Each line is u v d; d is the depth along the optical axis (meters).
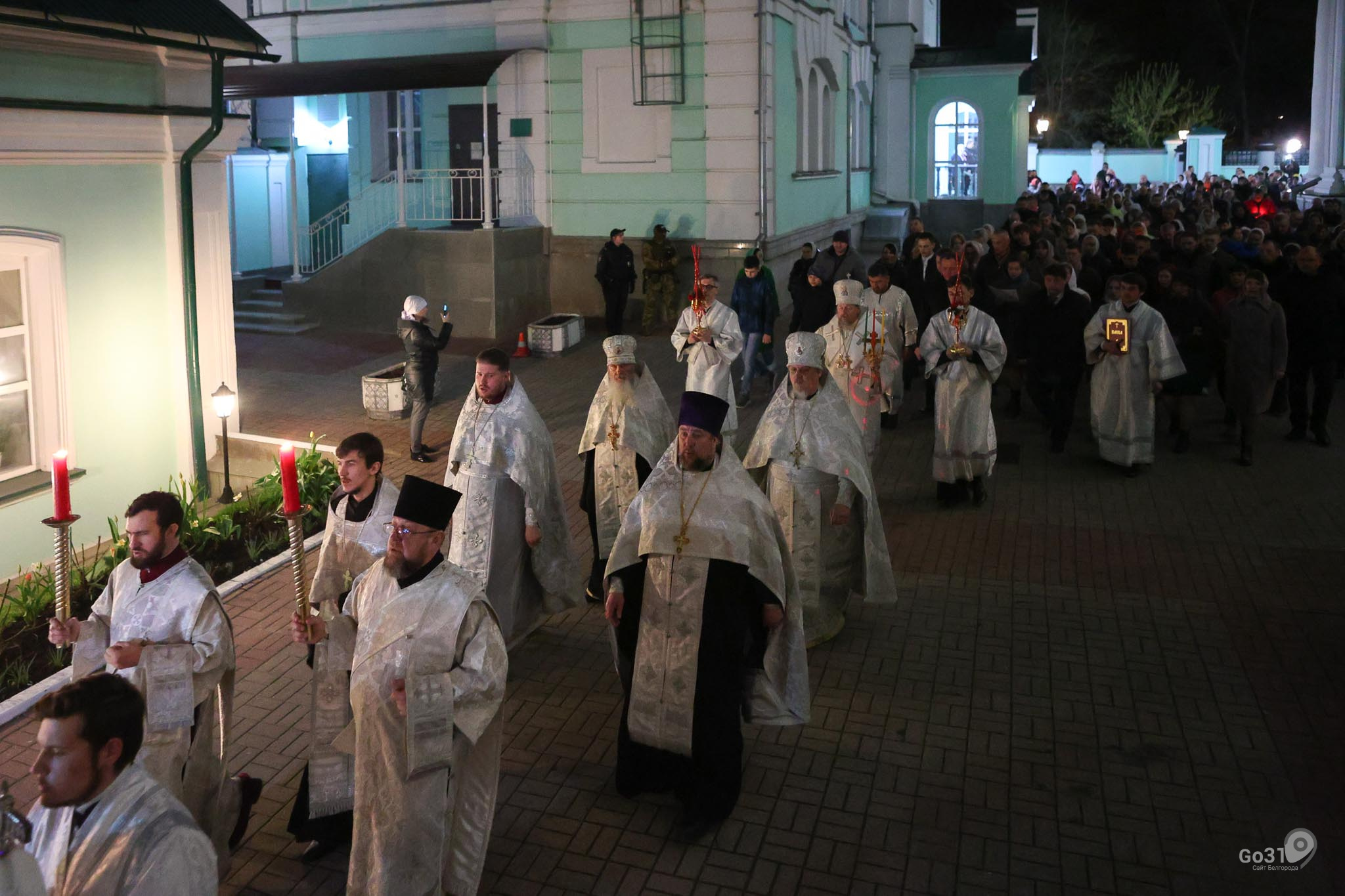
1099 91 52.44
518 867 4.84
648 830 5.12
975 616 7.51
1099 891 4.66
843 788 5.45
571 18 18.95
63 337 9.20
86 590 8.07
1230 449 11.73
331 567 5.25
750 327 13.39
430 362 11.50
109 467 9.74
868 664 6.79
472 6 19.52
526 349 17.02
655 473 5.23
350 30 20.47
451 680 4.02
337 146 22.69
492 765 4.40
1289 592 7.90
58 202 9.09
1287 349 11.35
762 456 6.70
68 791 2.98
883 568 6.82
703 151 18.69
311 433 12.46
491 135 20.44
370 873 4.05
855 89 26.80
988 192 30.17
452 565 4.24
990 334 9.41
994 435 9.77
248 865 4.87
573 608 7.04
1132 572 8.31
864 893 4.65
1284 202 28.94
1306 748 5.79
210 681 4.33
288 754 5.82
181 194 10.04
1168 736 5.91
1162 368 10.35
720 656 5.07
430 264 18.39
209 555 8.72
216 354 10.66
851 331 9.09
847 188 25.81
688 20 18.31
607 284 18.05
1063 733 5.95
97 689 3.01
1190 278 11.37
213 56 9.91
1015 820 5.17
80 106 8.91
